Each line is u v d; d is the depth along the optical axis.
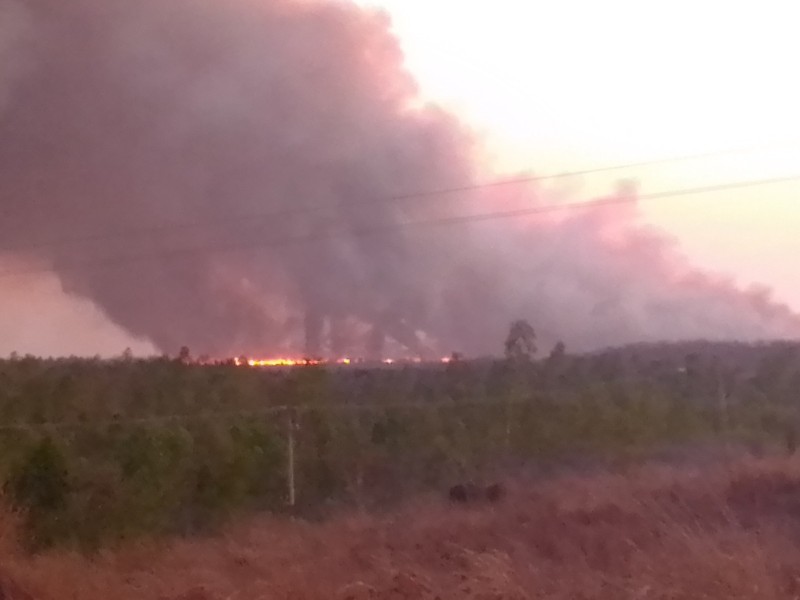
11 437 17.50
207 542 15.36
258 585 10.72
